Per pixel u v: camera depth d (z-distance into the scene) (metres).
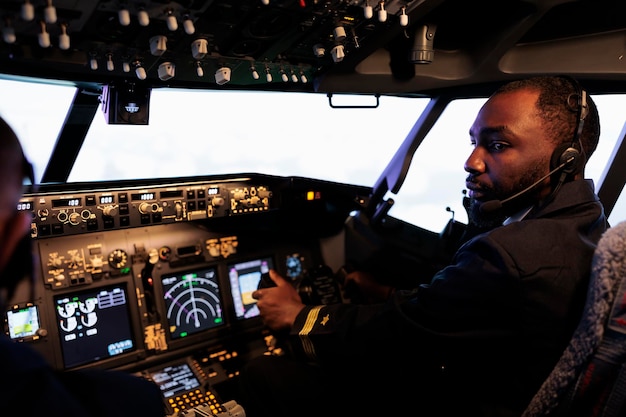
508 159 1.61
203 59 2.11
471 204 1.80
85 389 0.79
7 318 2.27
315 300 2.89
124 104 2.31
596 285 1.32
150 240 2.67
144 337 2.56
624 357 1.24
